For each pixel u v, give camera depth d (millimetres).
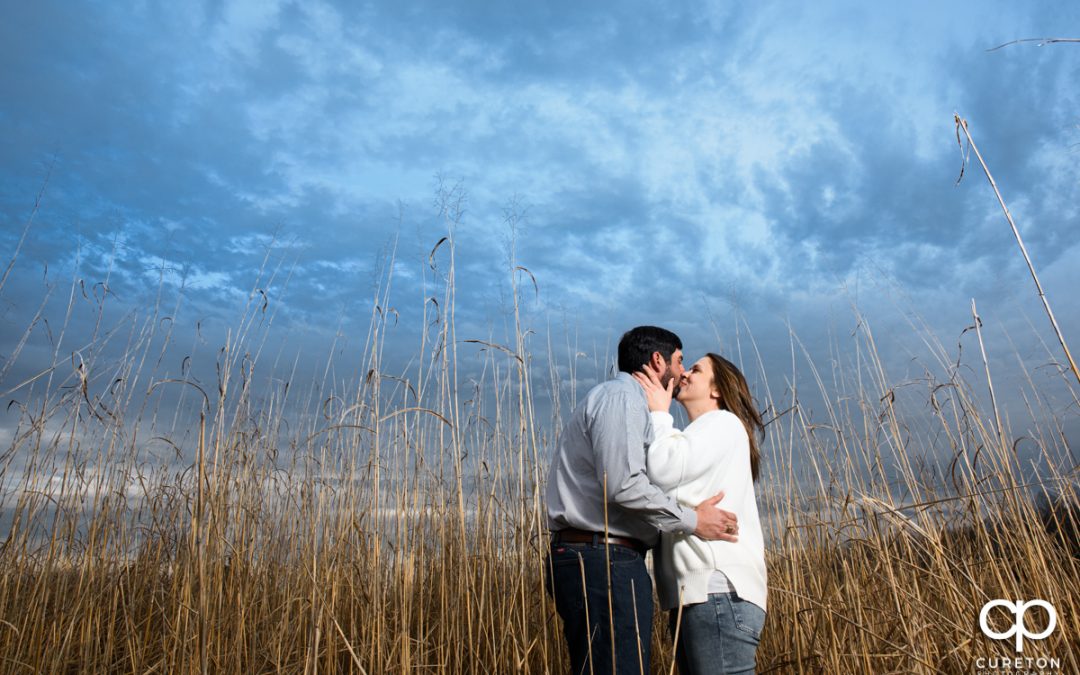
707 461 1863
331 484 2803
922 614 2076
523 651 2326
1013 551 2262
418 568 2715
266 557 2959
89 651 2521
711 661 1771
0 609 2557
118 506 2984
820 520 2535
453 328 2707
